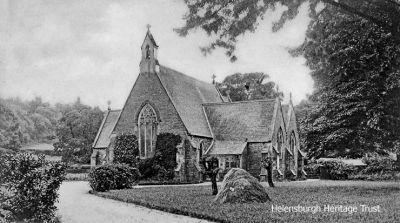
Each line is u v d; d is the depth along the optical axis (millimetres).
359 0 15727
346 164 39156
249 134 40531
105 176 25969
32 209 13453
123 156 39594
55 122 63562
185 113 40188
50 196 13867
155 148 38844
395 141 22625
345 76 21906
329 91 23156
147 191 24078
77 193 25297
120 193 22938
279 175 38438
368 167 36875
